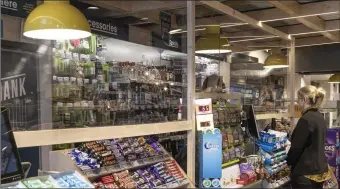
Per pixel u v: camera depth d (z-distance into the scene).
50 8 2.55
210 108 3.48
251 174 3.79
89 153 2.81
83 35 3.16
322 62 7.75
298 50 8.04
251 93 5.25
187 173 3.35
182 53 3.74
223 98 4.05
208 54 4.39
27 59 4.01
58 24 2.51
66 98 3.82
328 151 5.21
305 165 3.55
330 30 5.86
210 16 4.45
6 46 3.81
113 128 2.66
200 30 4.40
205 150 3.36
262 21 5.15
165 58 4.07
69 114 3.29
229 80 4.91
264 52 6.00
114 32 4.58
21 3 3.92
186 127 3.36
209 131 3.39
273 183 4.27
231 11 4.30
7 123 2.12
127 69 4.28
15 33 3.88
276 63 5.86
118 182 2.75
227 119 3.90
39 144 2.24
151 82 3.95
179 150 3.45
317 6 4.73
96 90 4.00
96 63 4.30
